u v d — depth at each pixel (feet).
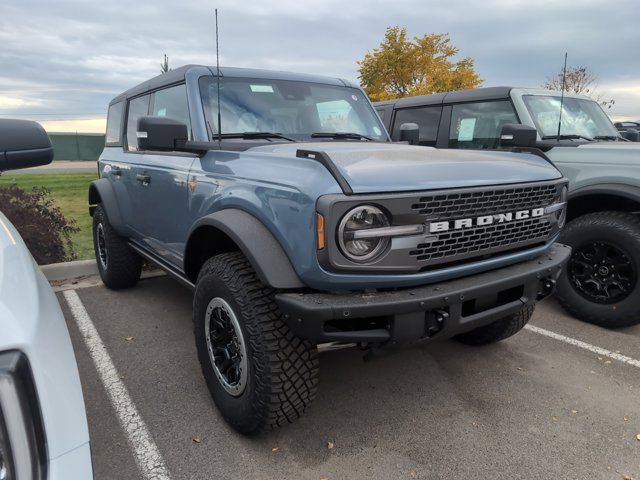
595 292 14.16
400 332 7.20
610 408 9.94
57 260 20.39
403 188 7.17
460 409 9.85
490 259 8.43
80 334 13.41
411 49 51.78
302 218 6.98
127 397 10.18
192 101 10.91
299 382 7.80
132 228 14.23
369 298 7.07
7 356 3.55
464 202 7.71
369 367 11.56
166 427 9.14
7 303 3.91
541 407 9.95
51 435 3.70
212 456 8.34
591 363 11.91
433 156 8.82
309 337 6.97
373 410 9.78
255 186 8.00
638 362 11.99
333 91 13.07
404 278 7.28
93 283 18.13
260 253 7.35
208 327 8.96
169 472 7.96
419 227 7.29
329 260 6.73
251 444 8.66
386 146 10.26
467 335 12.62
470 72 53.78
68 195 21.88
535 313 15.31
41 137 6.09
